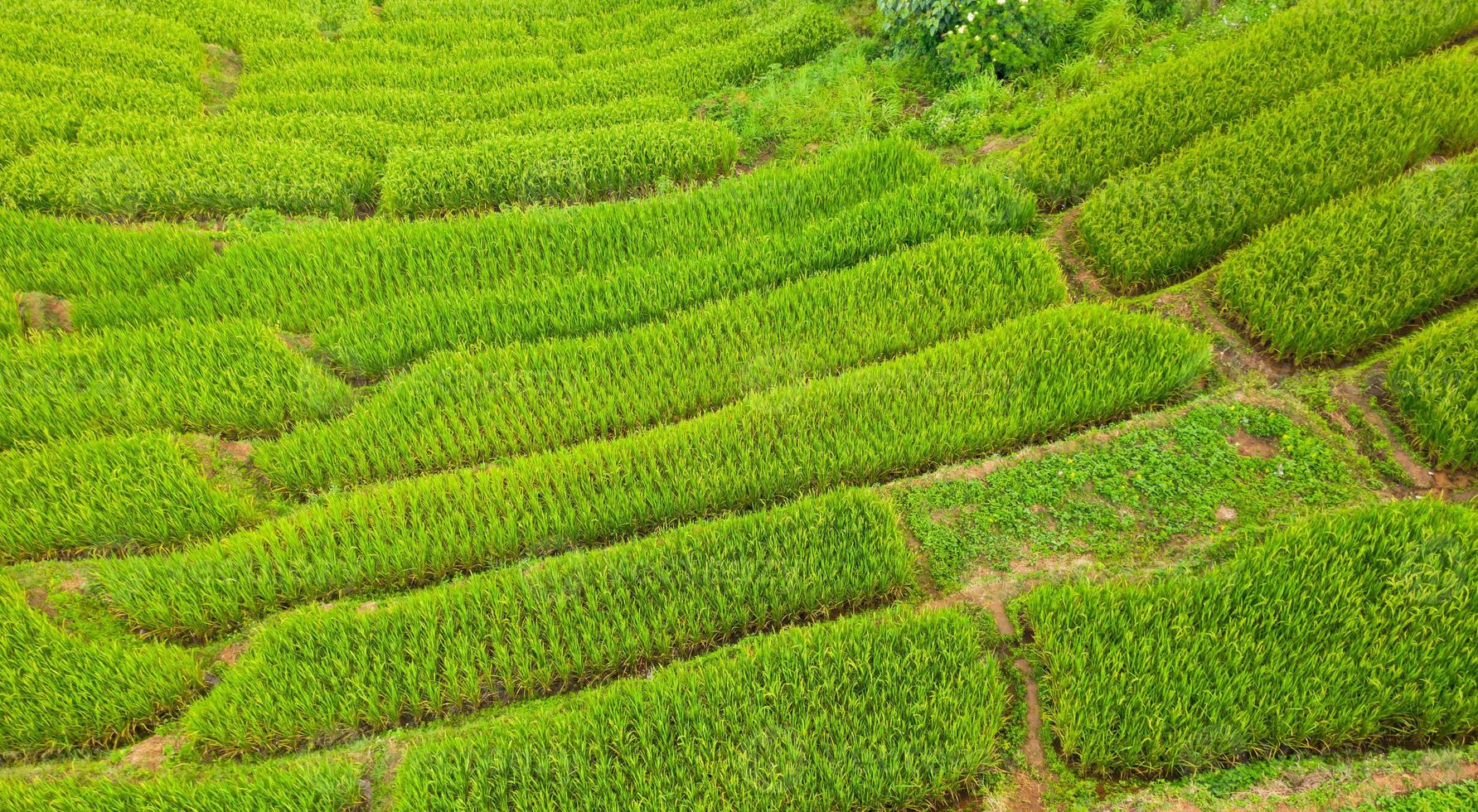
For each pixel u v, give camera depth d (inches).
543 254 346.3
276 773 183.0
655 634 209.3
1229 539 211.9
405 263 342.6
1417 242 257.4
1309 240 266.5
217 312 320.2
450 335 311.0
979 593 213.0
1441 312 252.8
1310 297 254.1
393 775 188.4
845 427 257.9
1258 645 184.1
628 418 277.3
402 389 286.4
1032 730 185.2
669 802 174.4
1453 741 169.5
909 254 313.3
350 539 240.2
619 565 222.5
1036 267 299.9
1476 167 268.2
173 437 267.7
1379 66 335.0
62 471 254.1
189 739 196.2
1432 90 304.7
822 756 177.8
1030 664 195.3
